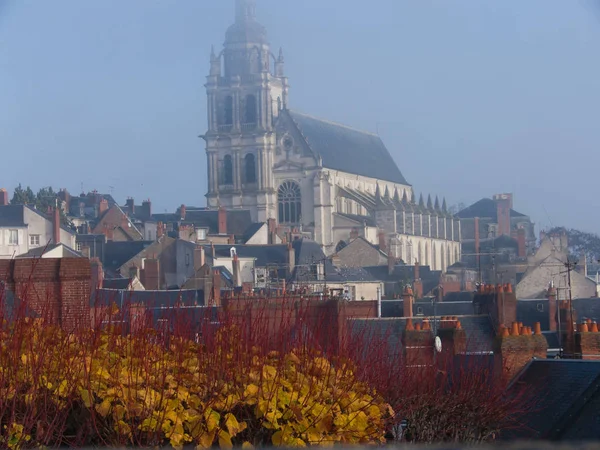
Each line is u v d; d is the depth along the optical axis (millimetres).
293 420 21234
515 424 42562
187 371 21672
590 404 43844
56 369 20453
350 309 81188
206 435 19938
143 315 26281
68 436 19797
